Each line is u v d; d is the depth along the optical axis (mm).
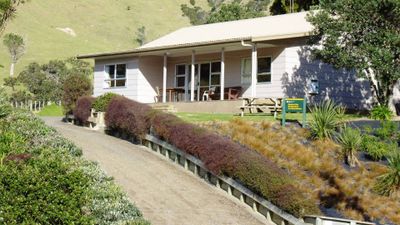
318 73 29016
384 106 24641
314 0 46531
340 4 24812
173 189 16641
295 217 14398
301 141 20172
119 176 16953
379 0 23672
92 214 11047
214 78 31812
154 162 19219
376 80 26562
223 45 28656
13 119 16984
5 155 12266
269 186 15188
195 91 32781
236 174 16406
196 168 18312
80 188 10117
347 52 24875
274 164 16453
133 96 33688
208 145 17766
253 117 23719
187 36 34625
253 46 27594
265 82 29094
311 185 16578
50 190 9711
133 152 20391
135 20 118312
